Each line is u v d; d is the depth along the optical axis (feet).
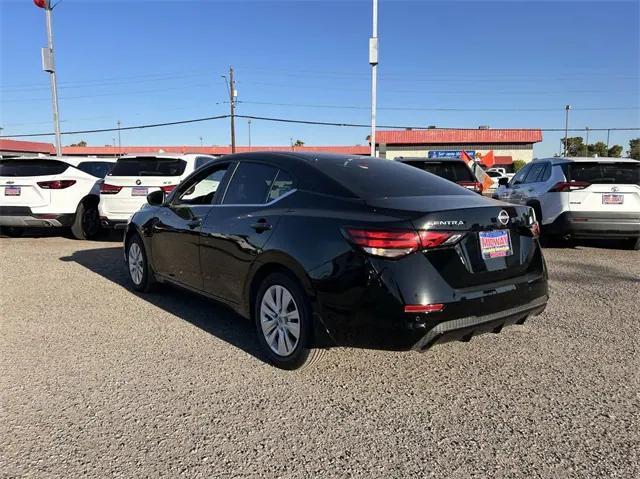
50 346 14.51
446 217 11.03
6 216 32.63
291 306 12.52
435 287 10.73
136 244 20.08
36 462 9.05
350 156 15.17
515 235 12.49
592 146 241.76
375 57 54.54
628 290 20.88
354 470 8.86
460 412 10.85
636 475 8.70
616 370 12.96
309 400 11.35
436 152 186.91
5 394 11.58
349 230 11.14
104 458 9.17
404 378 12.48
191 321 16.74
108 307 18.30
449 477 8.66
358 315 10.88
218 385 12.07
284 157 14.19
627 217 28.35
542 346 14.58
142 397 11.46
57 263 26.43
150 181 30.22
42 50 55.88
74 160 36.65
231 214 14.49
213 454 9.31
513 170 190.70
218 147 231.91
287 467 8.94
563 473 8.76
